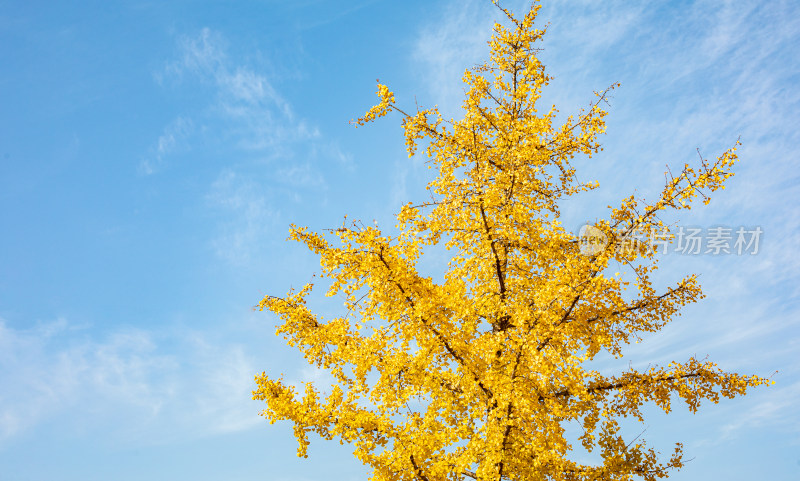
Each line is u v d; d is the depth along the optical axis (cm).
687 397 586
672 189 529
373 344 592
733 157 505
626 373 625
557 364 509
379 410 589
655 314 616
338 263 576
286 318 639
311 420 587
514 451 552
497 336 570
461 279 627
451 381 592
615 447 625
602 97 627
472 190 605
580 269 538
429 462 563
